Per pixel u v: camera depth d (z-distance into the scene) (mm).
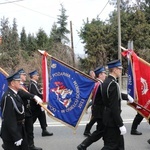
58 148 6305
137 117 7203
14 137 4113
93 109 5898
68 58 28969
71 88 6355
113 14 26797
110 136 4586
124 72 21938
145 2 28312
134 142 6629
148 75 6434
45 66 6301
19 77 4363
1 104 4270
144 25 23484
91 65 24594
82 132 7746
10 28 35688
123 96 5734
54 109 6332
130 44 10812
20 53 30234
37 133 7738
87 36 26047
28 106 6066
